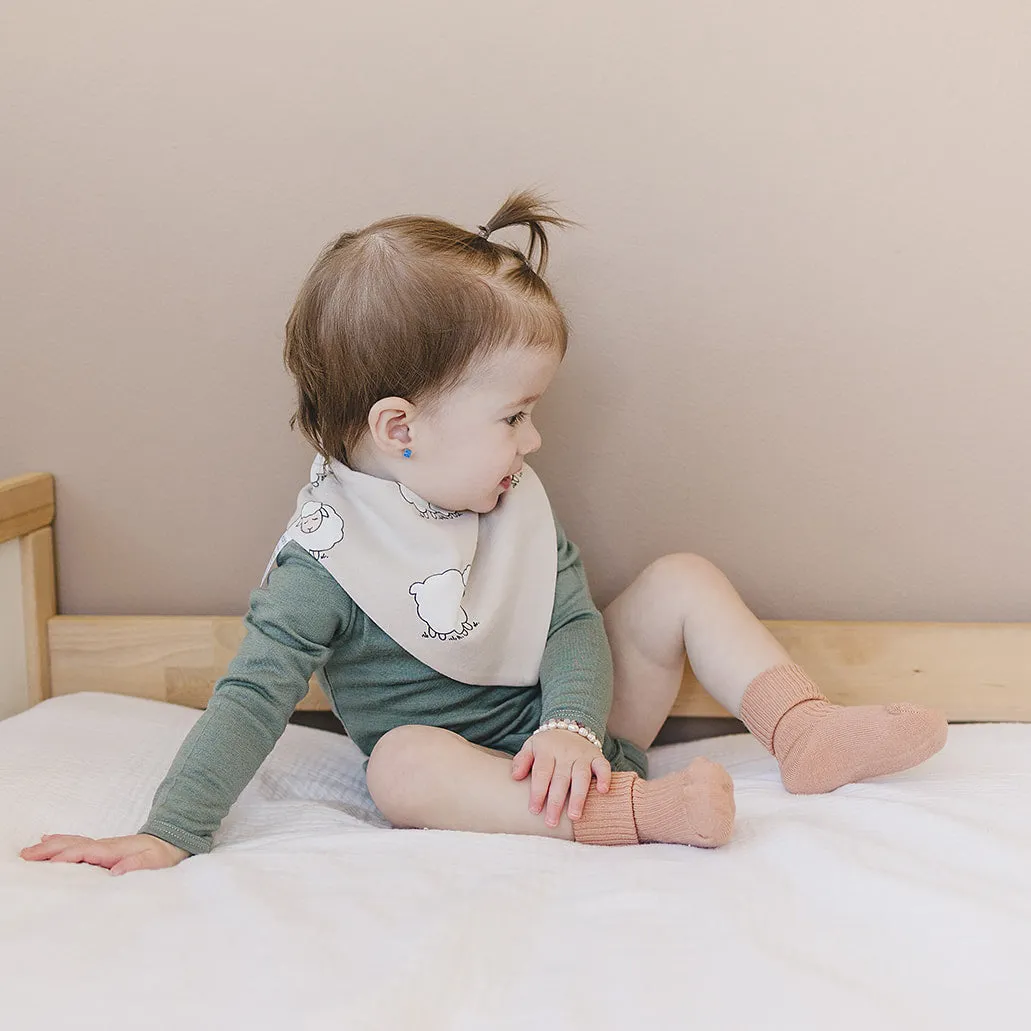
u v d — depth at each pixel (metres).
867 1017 0.58
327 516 1.04
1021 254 1.20
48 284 1.25
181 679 1.28
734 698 1.08
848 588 1.28
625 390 1.24
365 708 1.09
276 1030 0.57
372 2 1.18
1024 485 1.25
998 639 1.23
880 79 1.17
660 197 1.20
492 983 0.63
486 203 1.21
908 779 1.00
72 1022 0.58
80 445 1.29
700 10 1.17
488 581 1.07
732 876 0.77
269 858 0.82
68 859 0.83
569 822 0.91
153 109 1.21
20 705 1.27
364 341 1.00
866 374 1.23
